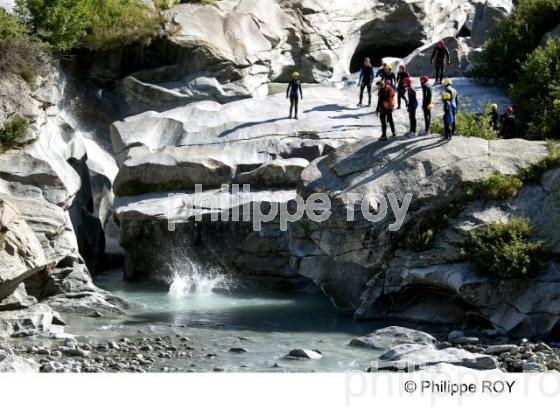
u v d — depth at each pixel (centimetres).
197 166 2542
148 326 1848
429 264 1917
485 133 2333
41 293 2038
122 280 2512
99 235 2648
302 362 1521
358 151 2147
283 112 2894
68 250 2091
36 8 2814
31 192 2195
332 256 2036
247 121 2808
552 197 1911
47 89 2498
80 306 2008
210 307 2123
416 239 1948
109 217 2867
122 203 2527
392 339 1669
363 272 2052
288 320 1964
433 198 1980
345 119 2809
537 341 1706
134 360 1495
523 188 1966
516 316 1769
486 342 1712
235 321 1944
